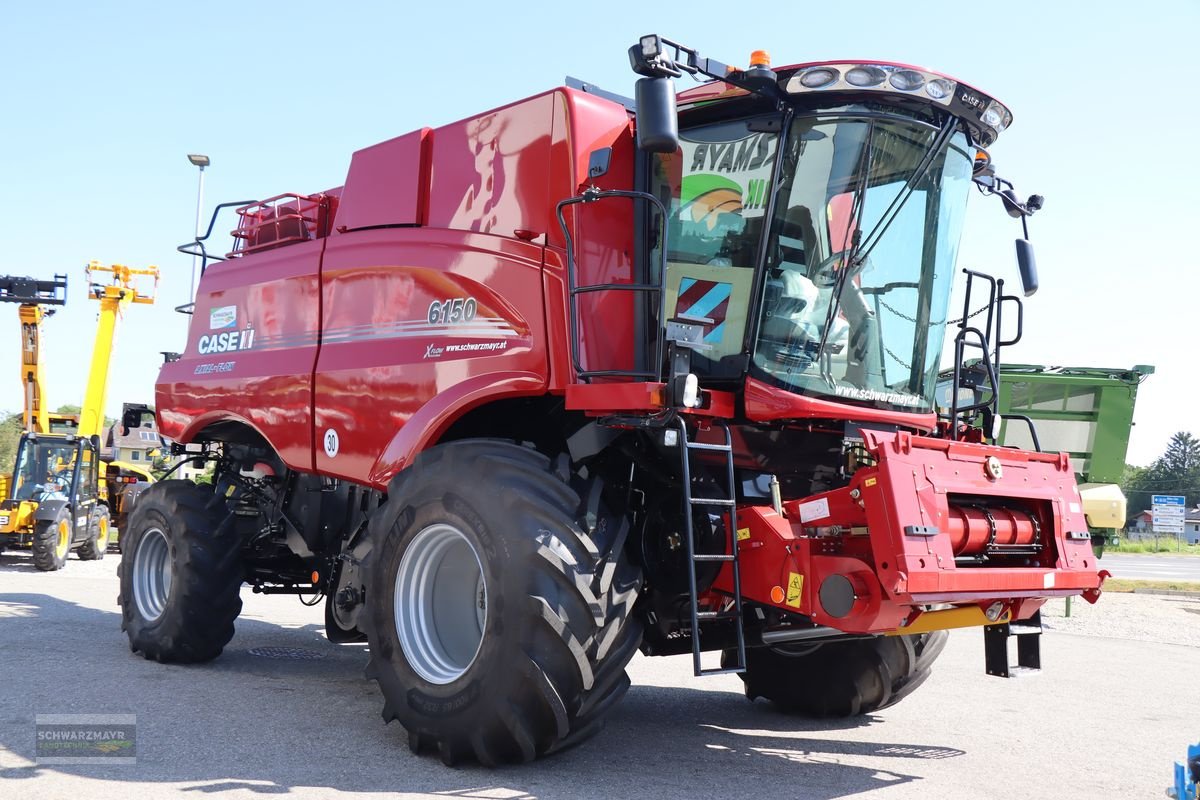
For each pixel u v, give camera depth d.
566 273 4.84
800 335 4.84
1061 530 4.98
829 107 4.80
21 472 15.90
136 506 7.37
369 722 5.24
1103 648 9.70
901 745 5.28
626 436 4.78
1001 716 6.16
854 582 4.12
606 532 4.41
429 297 5.53
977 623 4.61
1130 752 5.25
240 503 7.34
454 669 4.61
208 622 6.82
